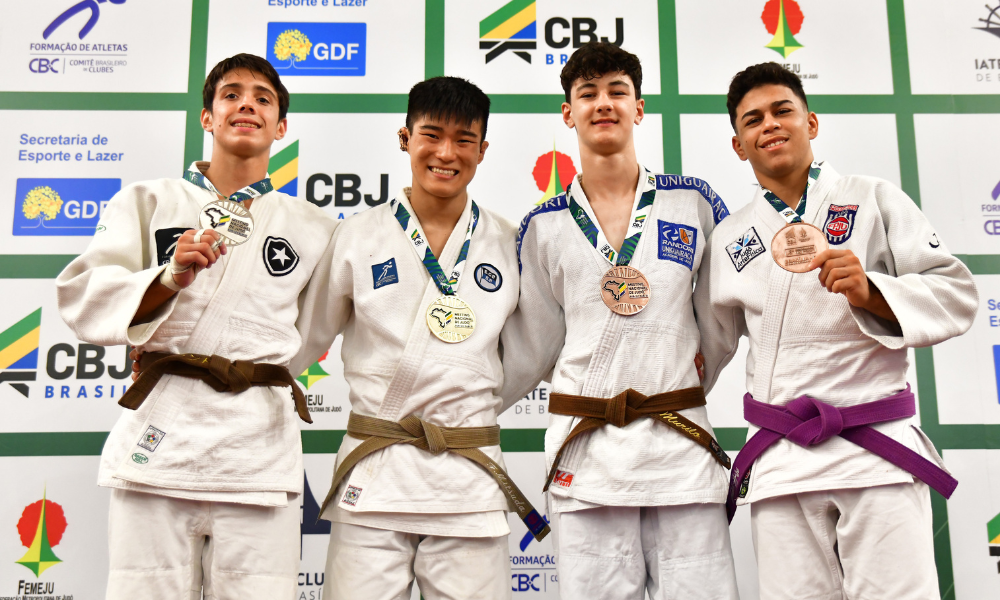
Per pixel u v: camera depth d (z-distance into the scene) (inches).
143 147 116.4
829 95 120.4
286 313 82.0
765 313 80.3
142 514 71.1
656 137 119.2
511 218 116.9
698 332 88.7
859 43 121.7
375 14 121.1
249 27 120.0
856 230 79.6
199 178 83.4
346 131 118.1
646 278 84.4
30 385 109.3
